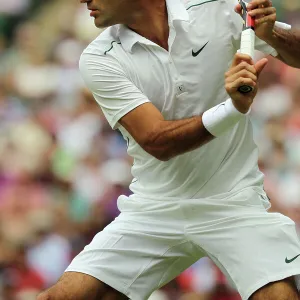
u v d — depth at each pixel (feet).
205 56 65.82
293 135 141.49
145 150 64.69
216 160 66.74
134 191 70.44
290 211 126.41
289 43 66.74
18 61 172.96
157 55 65.82
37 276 120.98
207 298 112.57
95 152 138.92
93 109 150.51
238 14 66.39
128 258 68.64
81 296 67.62
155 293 113.70
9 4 196.03
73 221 128.26
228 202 66.39
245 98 59.41
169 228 67.97
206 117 61.41
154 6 65.92
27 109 156.87
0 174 139.74
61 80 163.53
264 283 63.77
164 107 66.44
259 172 68.28
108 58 66.28
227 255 65.92
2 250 123.13
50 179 138.62
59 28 178.81
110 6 65.62
